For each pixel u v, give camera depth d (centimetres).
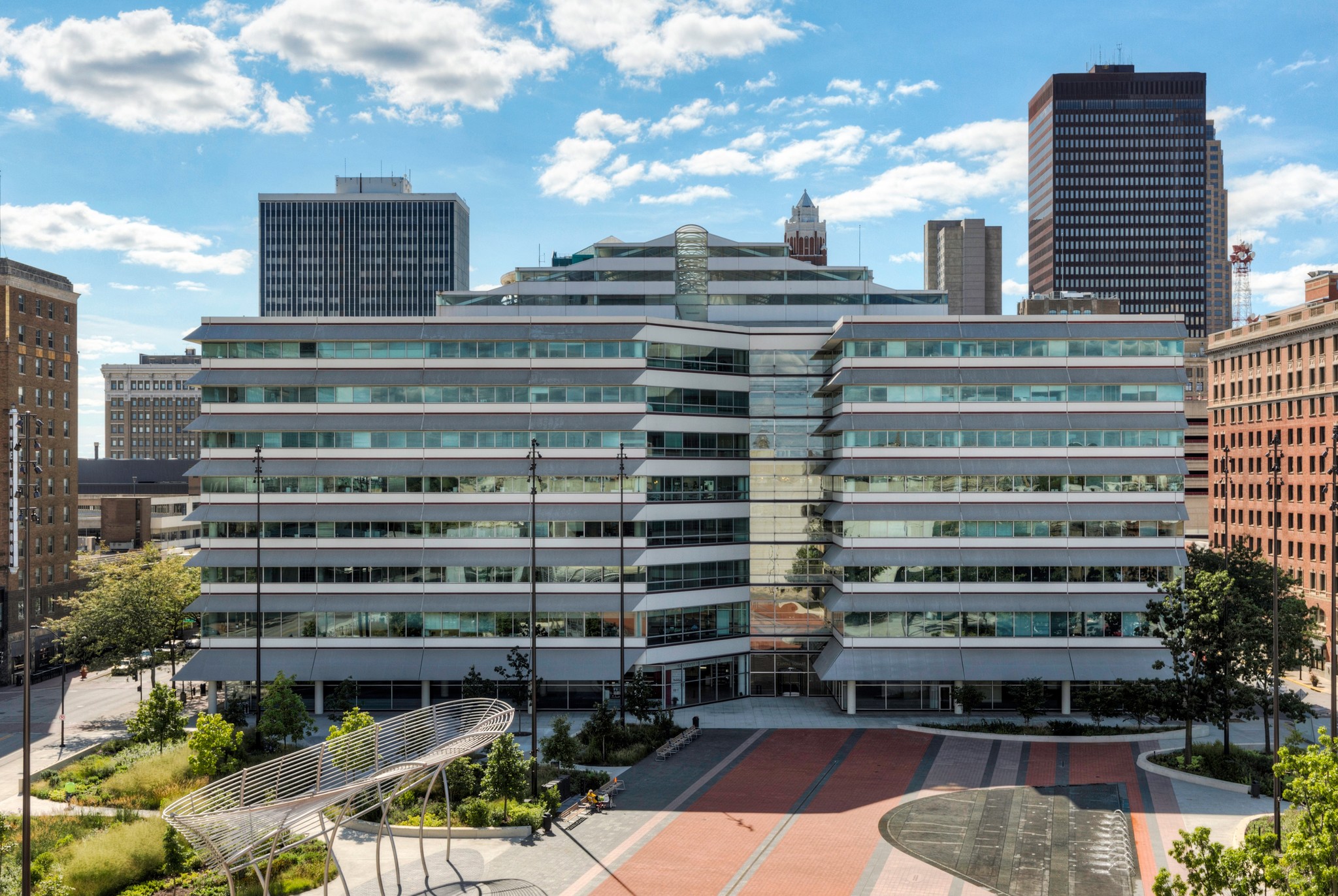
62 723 5975
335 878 3778
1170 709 5406
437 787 4656
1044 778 5150
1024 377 6775
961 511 6725
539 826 4347
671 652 6838
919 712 6712
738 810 4641
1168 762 5312
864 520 6744
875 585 6712
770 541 7362
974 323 6881
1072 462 6738
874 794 4897
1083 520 6669
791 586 7338
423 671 6512
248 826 3105
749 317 7869
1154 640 6581
